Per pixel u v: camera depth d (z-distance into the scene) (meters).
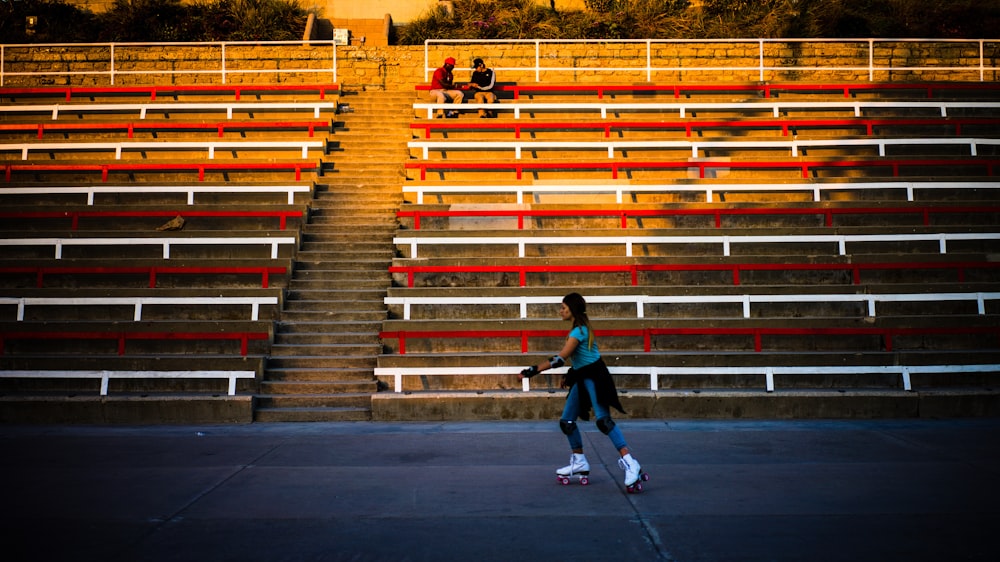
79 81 19.28
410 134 16.41
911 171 14.83
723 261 12.34
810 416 10.11
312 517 5.93
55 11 21.02
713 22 20.84
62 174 14.52
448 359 10.70
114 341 11.05
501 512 6.05
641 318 11.31
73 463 7.75
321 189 14.51
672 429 9.41
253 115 17.00
